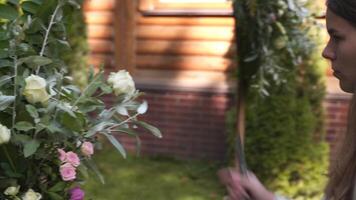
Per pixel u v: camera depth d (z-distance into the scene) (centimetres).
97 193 498
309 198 468
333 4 111
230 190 136
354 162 112
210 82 597
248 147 476
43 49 174
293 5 332
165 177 552
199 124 601
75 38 545
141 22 627
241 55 251
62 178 164
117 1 630
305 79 462
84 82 553
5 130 156
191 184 534
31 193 160
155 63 625
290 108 463
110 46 642
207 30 600
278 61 386
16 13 183
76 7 189
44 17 178
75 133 165
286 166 469
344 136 119
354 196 111
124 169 570
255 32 302
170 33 616
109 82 175
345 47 110
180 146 611
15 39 169
